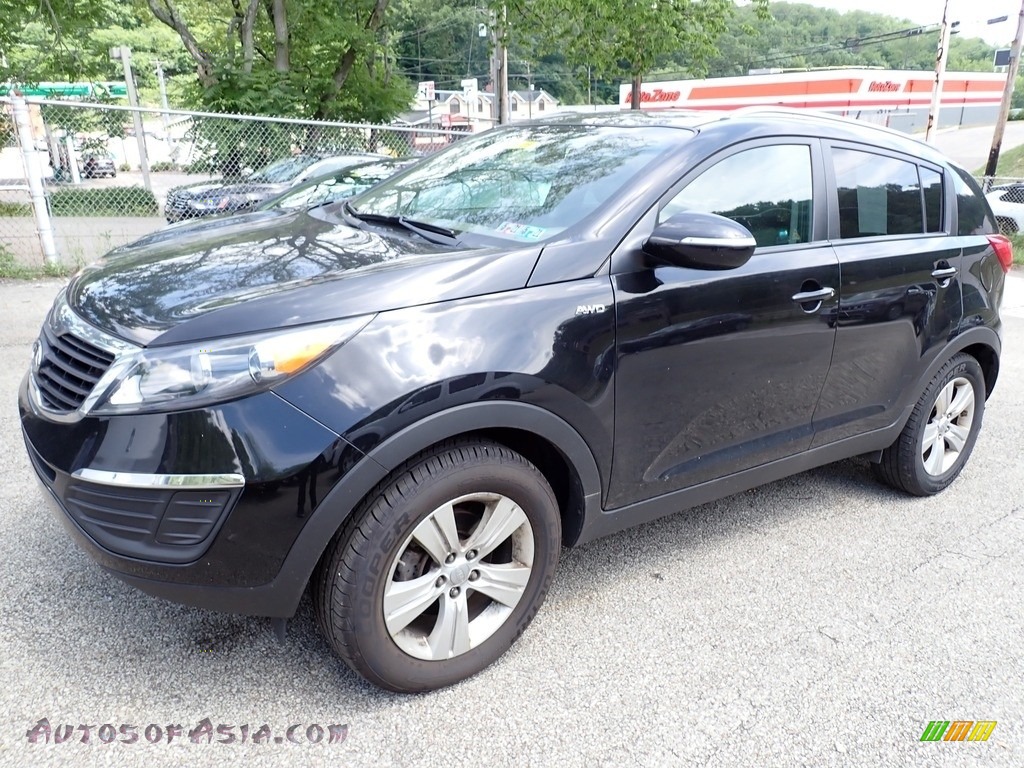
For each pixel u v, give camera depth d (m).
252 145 11.82
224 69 16.17
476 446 2.34
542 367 2.35
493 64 14.94
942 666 2.68
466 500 2.35
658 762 2.21
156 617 2.71
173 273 2.50
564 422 2.45
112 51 20.59
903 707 2.47
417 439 2.16
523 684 2.50
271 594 2.13
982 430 5.02
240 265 2.52
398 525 2.20
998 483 4.22
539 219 2.73
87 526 2.14
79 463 2.11
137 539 2.09
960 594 3.12
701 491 3.00
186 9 20.88
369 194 3.51
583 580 3.12
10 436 4.10
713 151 2.87
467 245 2.63
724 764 2.22
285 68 17.48
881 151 3.52
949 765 2.25
